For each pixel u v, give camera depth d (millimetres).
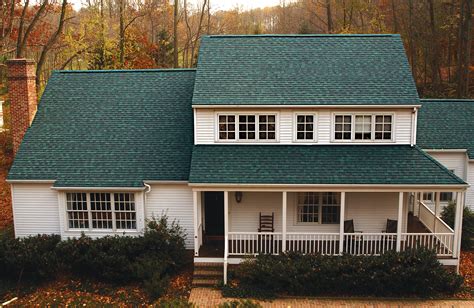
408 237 16625
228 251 16859
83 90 20875
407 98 17297
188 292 15445
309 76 18453
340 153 17172
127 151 18469
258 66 18953
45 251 16531
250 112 17484
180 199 17922
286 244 17828
